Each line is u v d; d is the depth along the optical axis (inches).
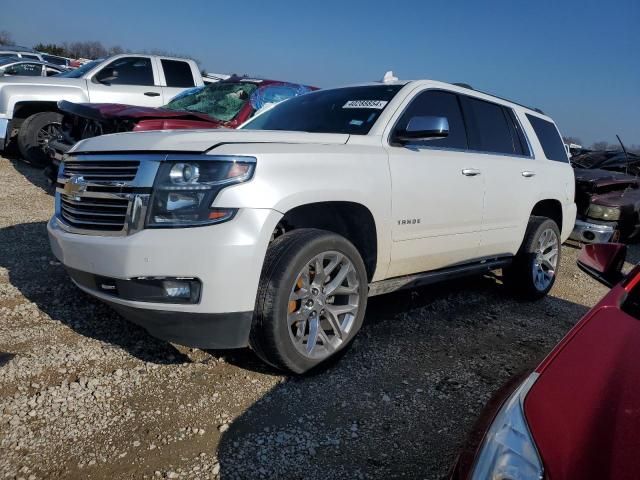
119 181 117.8
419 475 101.6
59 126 356.5
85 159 128.0
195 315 111.6
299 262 120.0
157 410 114.0
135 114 239.1
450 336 167.3
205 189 111.1
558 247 220.5
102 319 153.3
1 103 343.0
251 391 123.6
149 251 109.7
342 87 181.2
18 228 232.7
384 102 158.7
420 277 161.8
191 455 101.4
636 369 68.3
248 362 136.3
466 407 126.0
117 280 114.1
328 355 130.8
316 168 125.7
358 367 140.0
